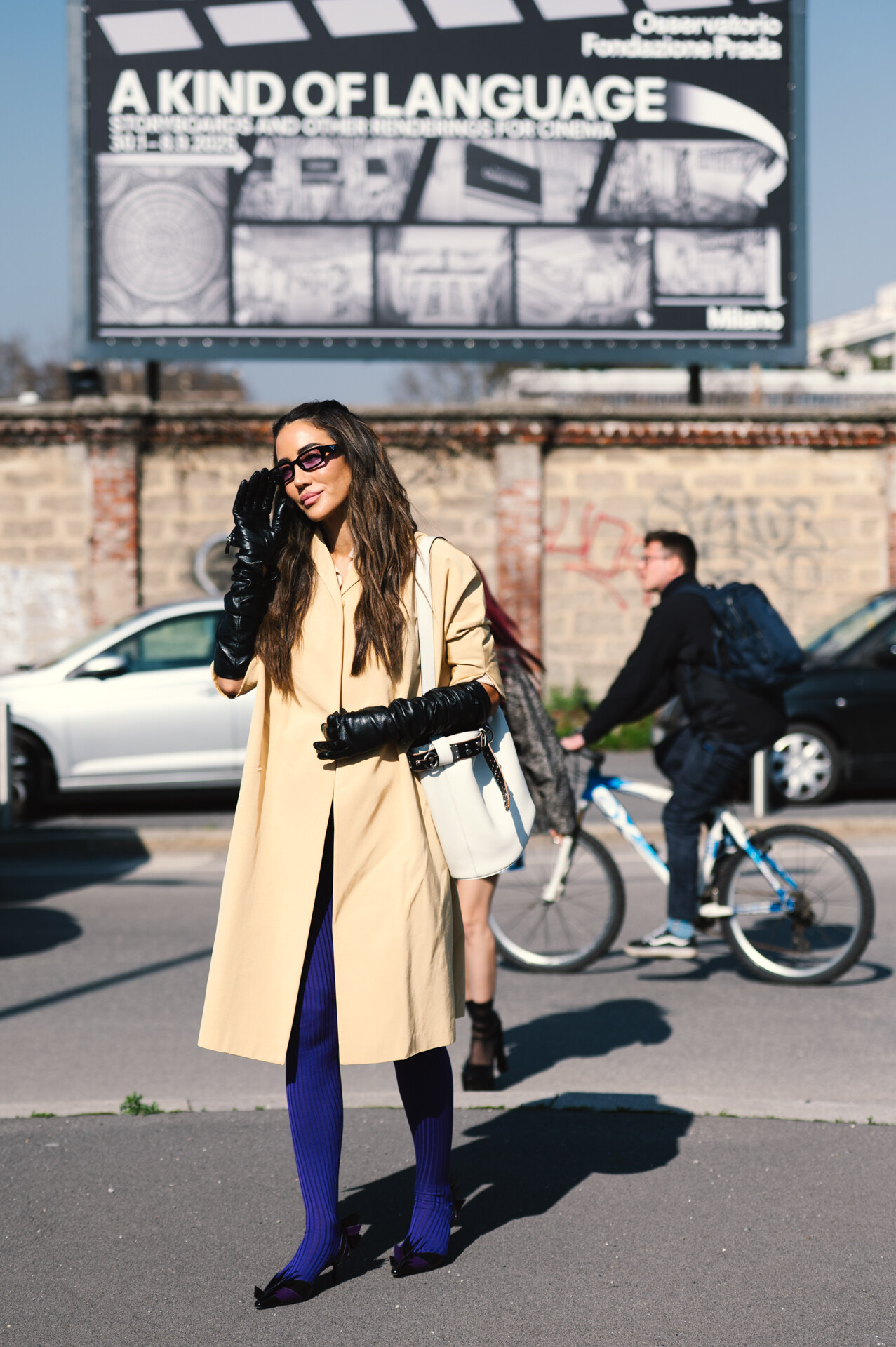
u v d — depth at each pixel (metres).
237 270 15.34
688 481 15.63
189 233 15.30
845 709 11.02
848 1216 3.31
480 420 15.34
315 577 2.88
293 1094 2.91
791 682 5.56
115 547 15.14
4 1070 4.73
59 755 10.43
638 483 15.62
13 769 10.41
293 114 15.27
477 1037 4.34
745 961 5.87
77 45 15.14
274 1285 2.87
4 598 15.20
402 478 15.45
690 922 5.73
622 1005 5.56
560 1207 3.38
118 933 7.12
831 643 11.60
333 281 15.40
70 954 6.62
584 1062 4.73
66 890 8.42
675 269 15.67
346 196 15.35
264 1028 2.82
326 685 2.84
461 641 3.00
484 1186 3.53
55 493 15.16
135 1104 4.16
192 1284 2.98
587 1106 4.13
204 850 9.81
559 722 14.73
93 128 15.20
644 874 8.67
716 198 15.68
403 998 2.79
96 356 15.36
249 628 2.85
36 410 15.03
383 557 2.86
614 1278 2.98
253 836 2.88
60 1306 2.87
